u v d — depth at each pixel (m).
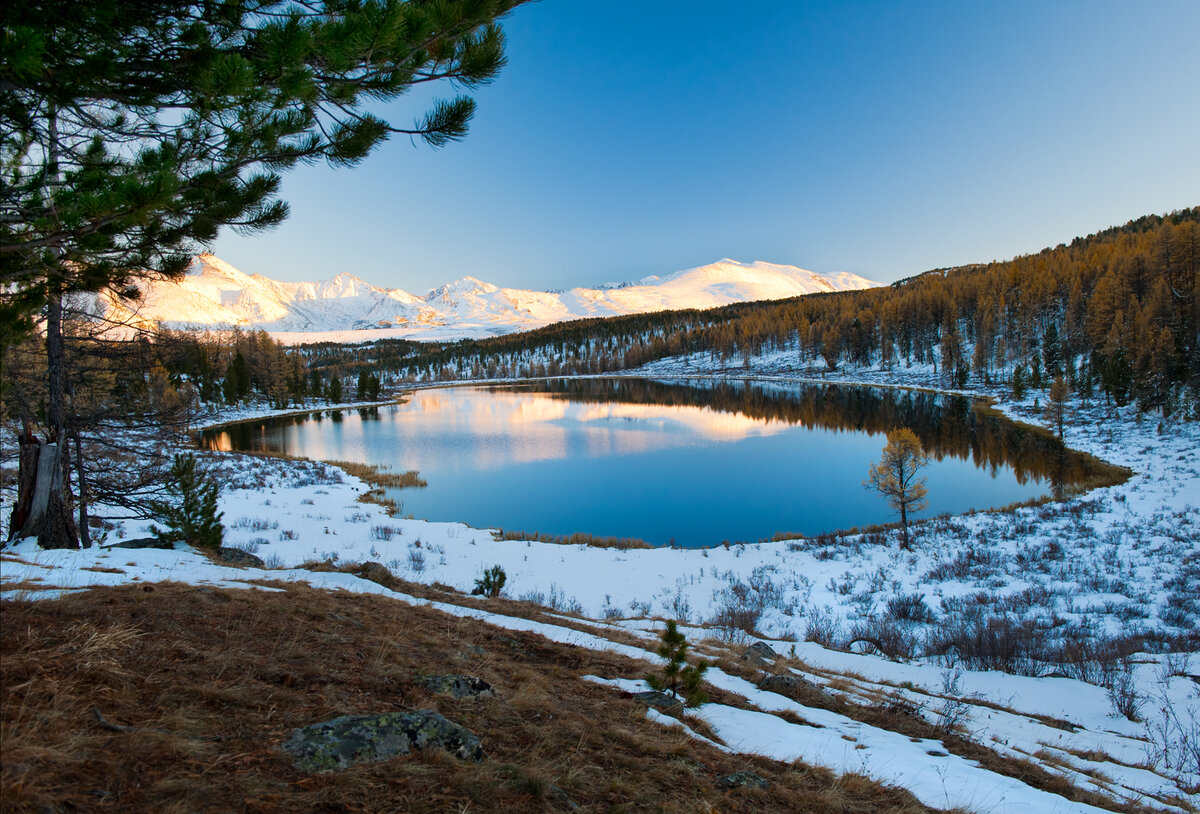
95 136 5.07
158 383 14.82
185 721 2.91
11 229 4.36
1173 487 30.08
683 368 170.88
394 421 78.88
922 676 10.91
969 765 5.54
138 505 13.12
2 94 4.48
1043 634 14.12
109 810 2.12
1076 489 32.69
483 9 4.63
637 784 3.57
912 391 95.25
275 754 2.80
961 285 123.62
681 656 5.77
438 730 3.36
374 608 7.47
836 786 4.34
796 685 7.65
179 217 5.03
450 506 34.16
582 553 23.50
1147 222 164.12
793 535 27.75
